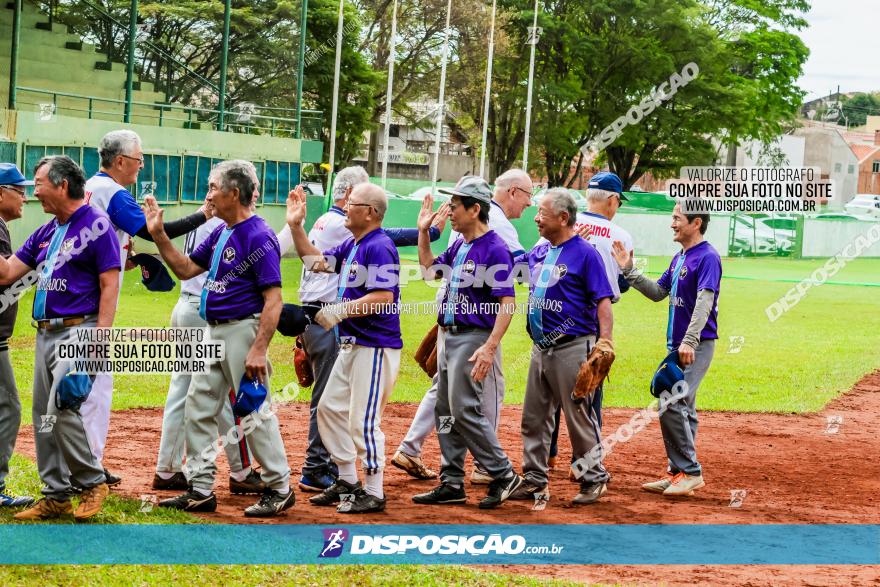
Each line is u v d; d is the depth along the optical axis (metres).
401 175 63.72
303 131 33.62
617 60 49.19
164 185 26.31
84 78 28.50
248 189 6.54
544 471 7.73
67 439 6.16
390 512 7.16
